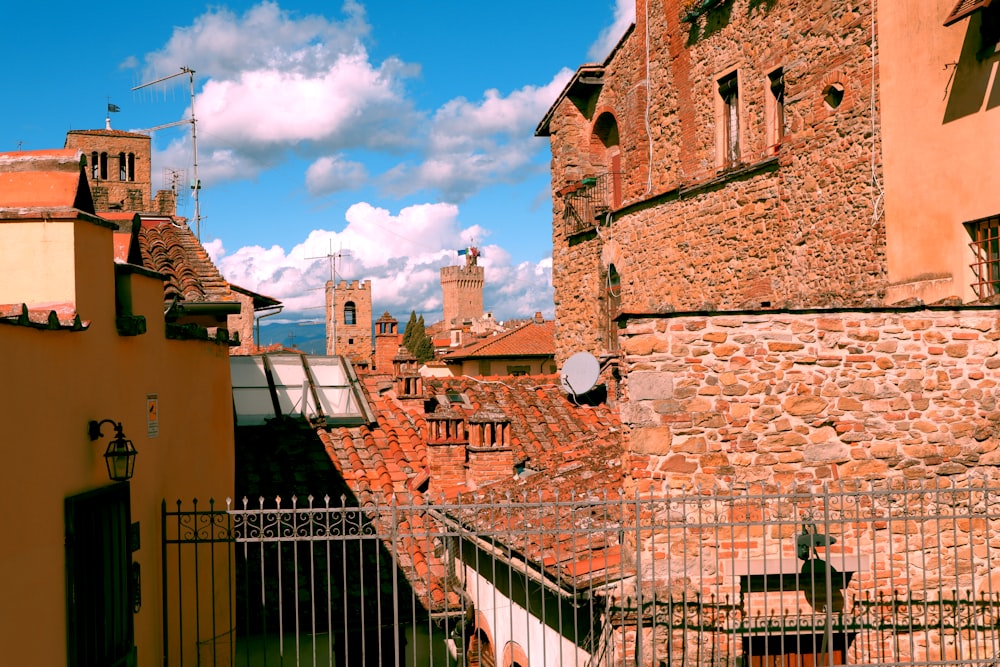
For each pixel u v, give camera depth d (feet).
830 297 51.16
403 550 43.98
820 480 33.17
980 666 32.04
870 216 48.16
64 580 23.03
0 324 20.30
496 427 49.26
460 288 384.47
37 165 26.37
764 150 57.16
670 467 32.60
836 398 33.50
